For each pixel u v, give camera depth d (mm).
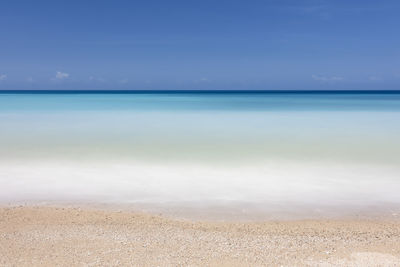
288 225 7516
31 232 6531
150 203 9102
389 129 23438
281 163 13773
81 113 37656
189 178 11594
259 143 18234
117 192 10023
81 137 20078
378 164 13578
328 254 5617
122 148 16812
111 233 6535
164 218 7910
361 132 22078
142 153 15625
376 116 33531
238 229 7145
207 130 23219
